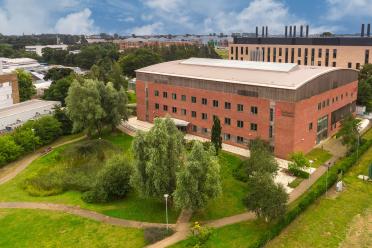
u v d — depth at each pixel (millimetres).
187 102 86312
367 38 128750
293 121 66688
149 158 48406
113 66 150375
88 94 83188
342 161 66938
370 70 116812
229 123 78250
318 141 77562
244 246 41500
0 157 68688
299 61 147000
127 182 53875
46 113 103438
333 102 80812
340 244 42469
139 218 48312
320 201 52406
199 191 45438
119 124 90562
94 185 55312
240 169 62844
